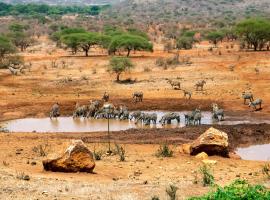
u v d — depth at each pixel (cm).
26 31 16912
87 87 6181
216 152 2875
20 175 2195
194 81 6297
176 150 3077
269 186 2086
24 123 4503
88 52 10681
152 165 2611
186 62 8100
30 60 9262
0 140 3419
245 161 2808
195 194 1953
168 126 4194
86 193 1947
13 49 8662
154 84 6184
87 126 4316
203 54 9200
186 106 4944
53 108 4728
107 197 1889
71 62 8700
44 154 2855
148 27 17825
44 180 2131
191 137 3559
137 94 5184
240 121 4256
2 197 1845
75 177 2230
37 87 6284
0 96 5647
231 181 2227
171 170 2494
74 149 2336
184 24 18950
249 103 4762
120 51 10181
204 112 4756
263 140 3553
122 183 2141
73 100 5334
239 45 10712
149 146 3262
